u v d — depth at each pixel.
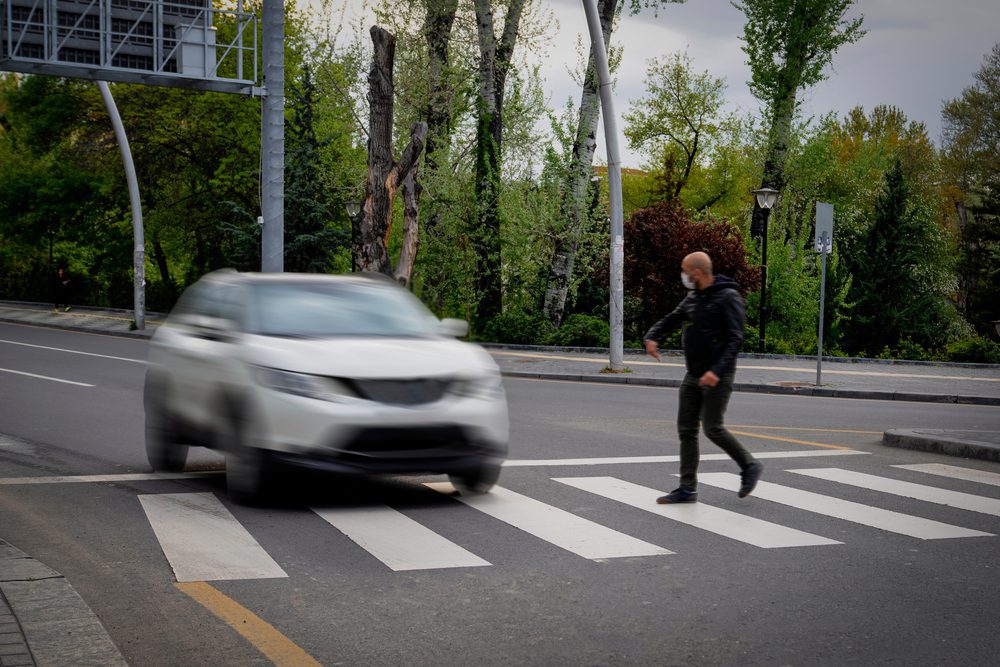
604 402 16.41
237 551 6.65
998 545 7.03
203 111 45.53
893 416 15.17
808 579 6.13
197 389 8.73
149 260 58.72
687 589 5.90
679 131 49.19
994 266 56.97
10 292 54.75
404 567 6.32
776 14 37.16
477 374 8.16
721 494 8.77
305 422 7.57
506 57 34.59
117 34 23.16
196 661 4.66
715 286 8.26
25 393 16.36
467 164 35.12
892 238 42.59
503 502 8.33
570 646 4.91
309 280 9.23
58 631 4.90
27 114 52.66
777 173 39.00
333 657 4.73
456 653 4.80
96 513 7.77
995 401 17.67
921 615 5.42
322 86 38.34
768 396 18.14
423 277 35.03
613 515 7.89
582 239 32.06
